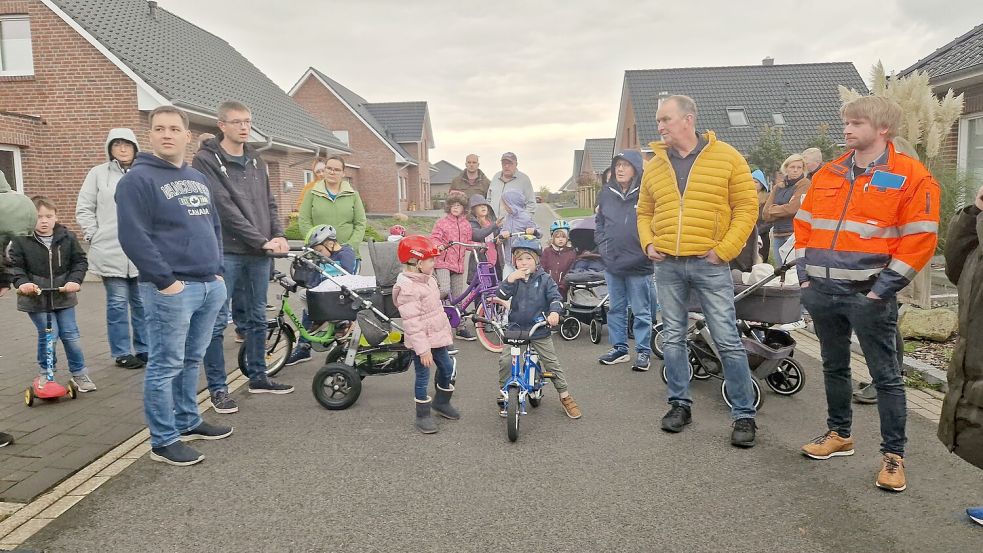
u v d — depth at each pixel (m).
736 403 4.68
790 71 36.72
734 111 34.81
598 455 4.49
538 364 5.39
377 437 4.88
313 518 3.62
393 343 5.64
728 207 4.71
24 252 5.43
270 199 5.84
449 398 5.32
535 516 3.62
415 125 55.06
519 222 9.26
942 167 9.27
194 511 3.71
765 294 5.41
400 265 5.82
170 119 4.24
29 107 16.34
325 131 30.12
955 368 3.15
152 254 4.10
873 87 9.72
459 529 3.49
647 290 6.66
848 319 4.02
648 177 5.00
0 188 4.88
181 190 4.34
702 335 5.72
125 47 18.05
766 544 3.30
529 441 4.78
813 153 8.80
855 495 3.82
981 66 10.82
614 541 3.35
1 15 16.28
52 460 4.36
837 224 3.95
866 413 5.24
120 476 4.16
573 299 8.17
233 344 7.88
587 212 51.75
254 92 24.88
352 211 7.75
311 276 6.76
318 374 5.54
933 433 4.73
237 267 5.52
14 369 6.61
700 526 3.49
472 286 7.96
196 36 25.06
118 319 6.62
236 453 4.56
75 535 3.44
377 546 3.32
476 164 10.48
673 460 4.39
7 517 3.62
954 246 3.36
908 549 3.24
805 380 5.89
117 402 5.57
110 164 6.63
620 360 7.06
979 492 3.83
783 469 4.21
